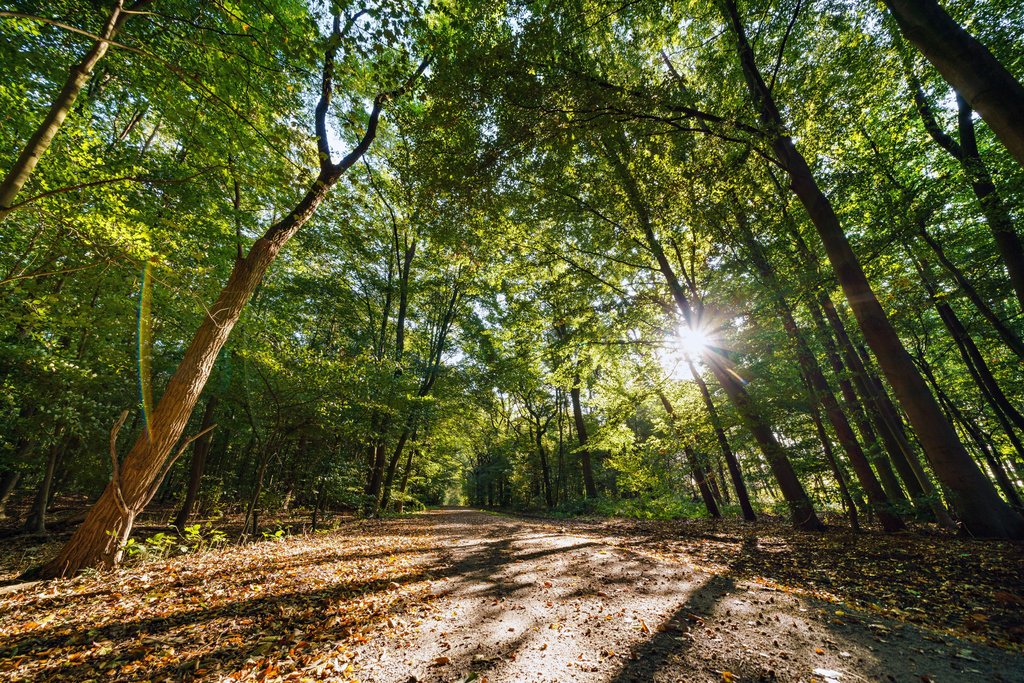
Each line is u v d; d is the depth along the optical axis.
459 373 28.28
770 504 18.98
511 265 15.14
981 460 18.28
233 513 19.12
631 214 12.67
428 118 8.88
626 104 8.09
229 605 4.61
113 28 4.98
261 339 11.32
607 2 8.05
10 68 7.25
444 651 3.48
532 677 3.01
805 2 8.52
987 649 3.46
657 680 2.96
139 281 8.72
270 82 7.65
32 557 8.34
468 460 49.69
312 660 3.28
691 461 14.95
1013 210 8.54
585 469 25.72
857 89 9.48
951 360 17.75
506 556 7.96
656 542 10.13
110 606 4.59
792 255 10.75
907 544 7.64
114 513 6.55
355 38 6.79
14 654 3.37
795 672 3.07
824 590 5.47
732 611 4.50
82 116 8.91
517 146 8.77
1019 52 8.41
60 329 9.02
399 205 12.43
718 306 11.73
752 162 10.23
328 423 11.48
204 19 7.38
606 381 18.39
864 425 10.54
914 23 3.55
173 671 3.08
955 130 11.12
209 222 11.38
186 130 9.00
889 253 10.85
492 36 7.92
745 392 10.95
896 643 3.60
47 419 9.57
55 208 6.72
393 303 27.03
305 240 16.44
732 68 10.12
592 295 14.84
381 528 13.77
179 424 7.29
